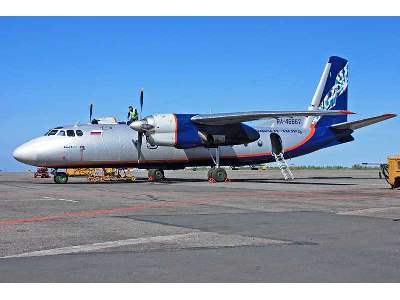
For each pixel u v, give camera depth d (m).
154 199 18.03
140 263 7.09
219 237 9.43
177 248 8.27
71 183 31.73
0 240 9.03
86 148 30.50
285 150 35.16
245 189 24.31
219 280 6.11
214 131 31.02
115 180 35.44
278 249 8.19
